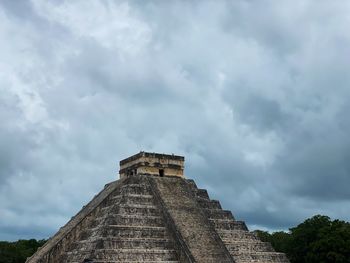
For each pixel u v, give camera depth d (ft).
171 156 205.67
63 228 198.59
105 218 175.73
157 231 176.04
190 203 188.96
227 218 195.31
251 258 183.32
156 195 187.62
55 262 180.55
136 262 164.45
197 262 164.66
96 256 159.84
